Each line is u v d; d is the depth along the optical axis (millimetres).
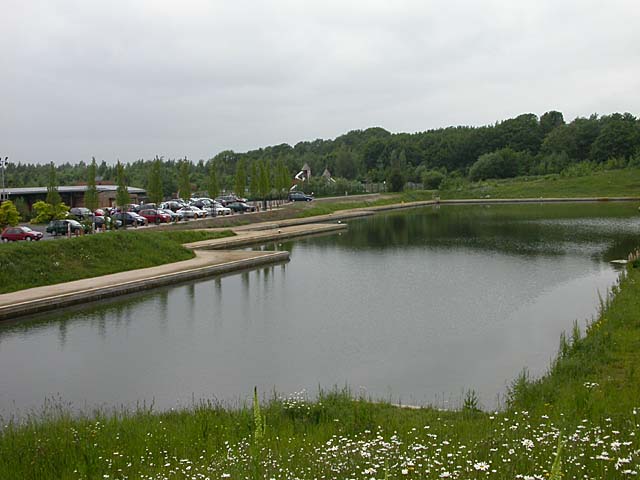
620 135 137625
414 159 166000
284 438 11102
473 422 12305
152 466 9961
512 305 28484
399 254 47062
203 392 18000
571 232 57750
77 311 28406
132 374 19828
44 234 49375
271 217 73812
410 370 19500
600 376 15016
